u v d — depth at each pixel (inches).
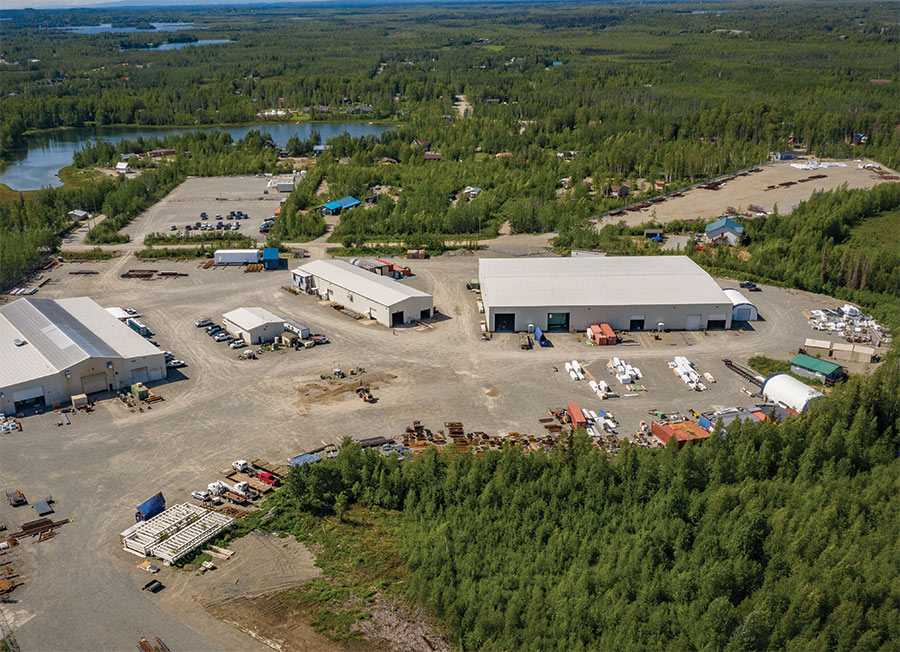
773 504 2760.8
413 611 2391.7
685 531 2632.9
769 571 2453.2
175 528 2716.5
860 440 3075.8
